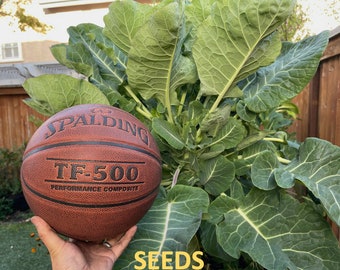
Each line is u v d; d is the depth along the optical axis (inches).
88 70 51.8
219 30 42.3
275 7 37.8
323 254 43.4
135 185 34.9
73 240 39.7
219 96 49.1
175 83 49.9
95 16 256.7
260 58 44.8
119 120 36.8
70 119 35.8
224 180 48.4
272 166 48.4
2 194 186.4
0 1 232.1
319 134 105.9
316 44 52.7
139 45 43.0
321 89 104.8
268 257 41.5
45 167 33.7
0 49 300.0
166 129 47.5
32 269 122.4
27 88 48.3
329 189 44.8
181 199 45.1
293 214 46.0
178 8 39.3
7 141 210.4
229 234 44.5
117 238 40.6
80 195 32.8
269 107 49.5
